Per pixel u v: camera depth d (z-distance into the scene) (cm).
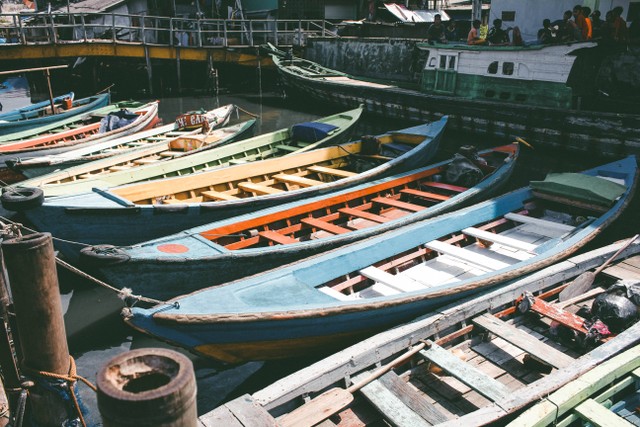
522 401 473
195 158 1099
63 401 455
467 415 457
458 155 1077
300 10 3331
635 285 643
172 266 653
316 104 2367
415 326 574
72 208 739
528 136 1484
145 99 2591
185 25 3159
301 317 539
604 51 1375
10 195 721
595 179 912
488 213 860
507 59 1552
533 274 692
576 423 489
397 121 1909
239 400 468
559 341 615
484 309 627
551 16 1811
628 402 524
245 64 2727
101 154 1236
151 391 237
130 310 516
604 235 858
